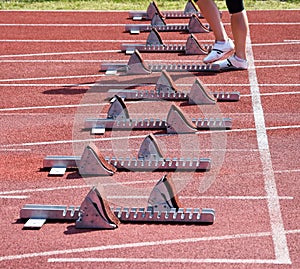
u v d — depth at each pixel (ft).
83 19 61.21
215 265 23.89
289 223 26.78
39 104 40.27
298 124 36.76
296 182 30.14
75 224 26.58
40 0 68.49
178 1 67.87
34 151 33.78
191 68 45.93
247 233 26.04
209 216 26.68
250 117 37.86
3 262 24.27
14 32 57.06
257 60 48.19
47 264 24.11
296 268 23.76
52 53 50.90
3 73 46.32
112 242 25.46
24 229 26.53
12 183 30.35
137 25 57.00
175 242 25.41
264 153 33.17
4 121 37.70
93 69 46.75
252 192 29.30
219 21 45.29
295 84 43.24
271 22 58.65
